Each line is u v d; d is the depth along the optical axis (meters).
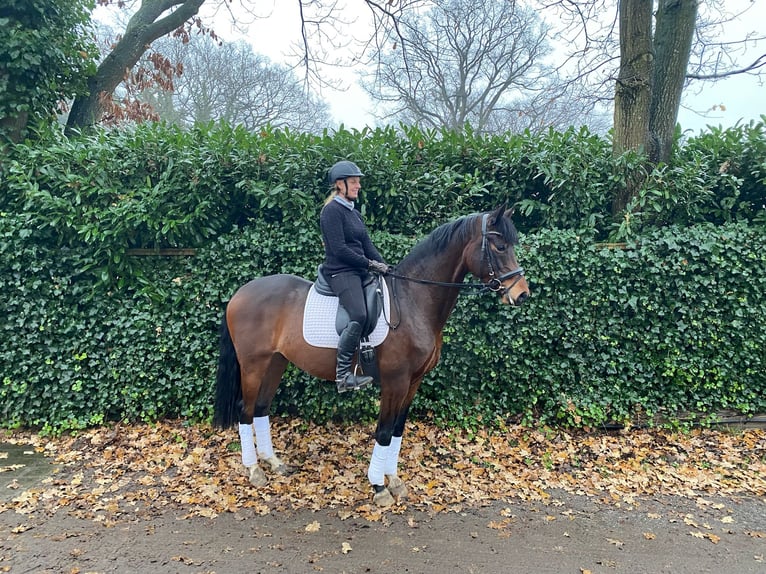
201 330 4.57
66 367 4.55
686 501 3.43
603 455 4.12
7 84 4.99
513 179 4.89
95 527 3.00
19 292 4.55
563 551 2.82
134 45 6.90
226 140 4.68
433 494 3.47
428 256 3.31
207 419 4.61
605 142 5.04
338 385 3.13
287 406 4.71
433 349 3.27
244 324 3.52
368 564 2.67
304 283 3.57
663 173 4.61
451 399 4.56
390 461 3.46
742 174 4.69
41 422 4.69
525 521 3.15
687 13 4.93
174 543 2.85
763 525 3.13
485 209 4.96
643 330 4.50
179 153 4.59
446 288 3.26
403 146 4.88
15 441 4.41
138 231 4.62
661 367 4.51
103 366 4.60
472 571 2.62
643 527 3.09
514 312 4.42
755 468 3.90
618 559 2.75
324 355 3.28
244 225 4.89
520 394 4.57
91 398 4.61
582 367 4.51
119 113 8.02
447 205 4.75
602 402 4.50
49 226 4.53
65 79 5.96
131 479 3.66
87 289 4.61
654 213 4.68
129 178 4.73
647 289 4.41
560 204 4.75
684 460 4.05
